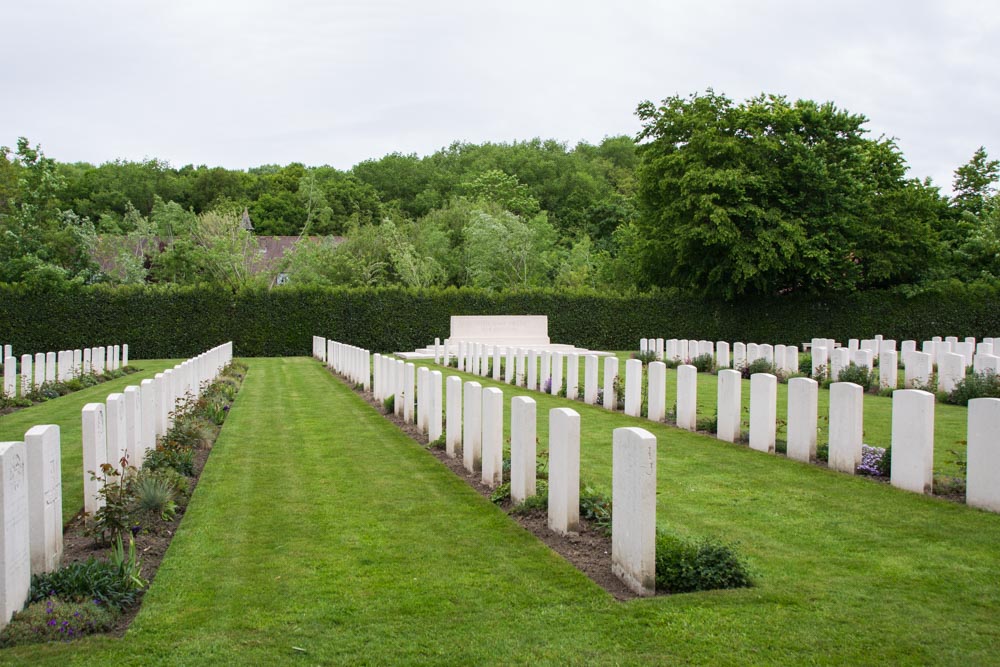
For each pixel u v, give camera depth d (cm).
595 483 883
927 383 1759
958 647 455
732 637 469
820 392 1805
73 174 6575
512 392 1858
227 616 514
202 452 1120
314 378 2395
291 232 6638
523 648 461
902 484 847
